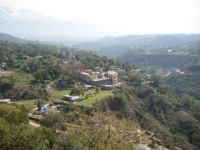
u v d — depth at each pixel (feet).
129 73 432.66
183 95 427.33
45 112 198.70
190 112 312.50
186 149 221.05
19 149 72.79
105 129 118.21
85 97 249.75
